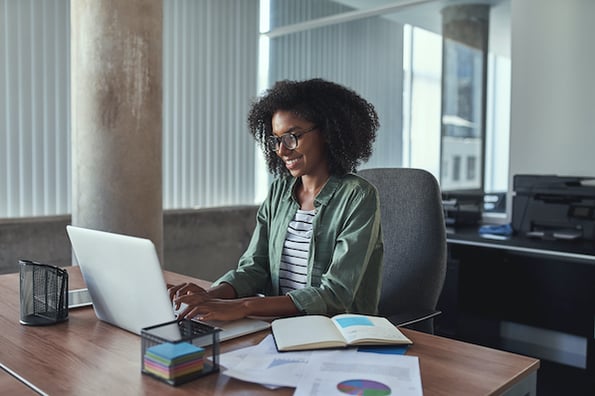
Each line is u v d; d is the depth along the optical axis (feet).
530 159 11.66
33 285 4.73
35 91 11.17
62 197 11.67
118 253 4.13
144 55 9.88
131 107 9.80
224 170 14.62
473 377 3.49
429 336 4.30
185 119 13.69
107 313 4.59
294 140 5.18
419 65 14.53
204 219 14.02
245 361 3.66
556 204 10.13
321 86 5.32
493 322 11.82
